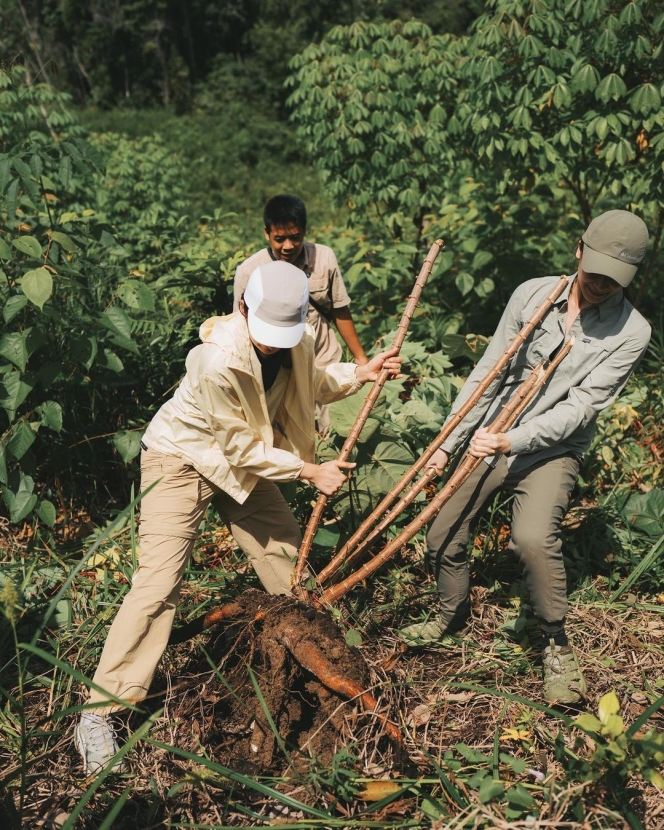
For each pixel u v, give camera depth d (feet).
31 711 8.75
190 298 17.21
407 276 19.89
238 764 7.85
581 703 8.89
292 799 7.12
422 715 8.64
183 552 8.40
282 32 117.19
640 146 16.51
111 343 13.62
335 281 13.00
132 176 34.30
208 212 57.26
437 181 22.84
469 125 18.56
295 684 8.27
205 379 7.81
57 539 12.39
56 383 12.74
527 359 9.08
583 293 8.34
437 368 13.87
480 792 6.85
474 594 10.91
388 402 12.43
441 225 19.66
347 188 23.04
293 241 12.05
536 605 8.87
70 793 7.70
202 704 8.38
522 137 16.61
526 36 16.12
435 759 7.99
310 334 8.38
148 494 8.48
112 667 7.95
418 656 9.78
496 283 18.74
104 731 7.89
